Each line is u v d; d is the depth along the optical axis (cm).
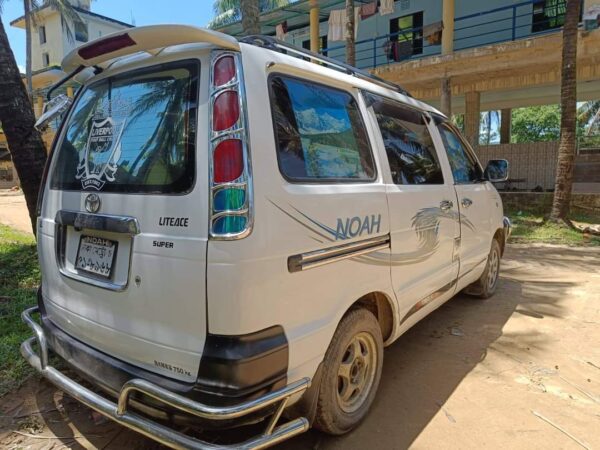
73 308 254
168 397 194
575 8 961
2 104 516
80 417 288
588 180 1484
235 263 190
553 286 584
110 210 229
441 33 1392
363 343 285
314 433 275
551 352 390
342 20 1444
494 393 324
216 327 193
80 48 241
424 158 360
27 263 602
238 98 201
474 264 450
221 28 1877
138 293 215
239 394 192
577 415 297
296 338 215
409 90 1602
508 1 1497
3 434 272
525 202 1248
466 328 443
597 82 1448
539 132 3644
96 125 257
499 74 1328
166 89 224
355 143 276
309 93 249
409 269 314
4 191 2486
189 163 205
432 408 304
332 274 238
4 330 396
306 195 221
